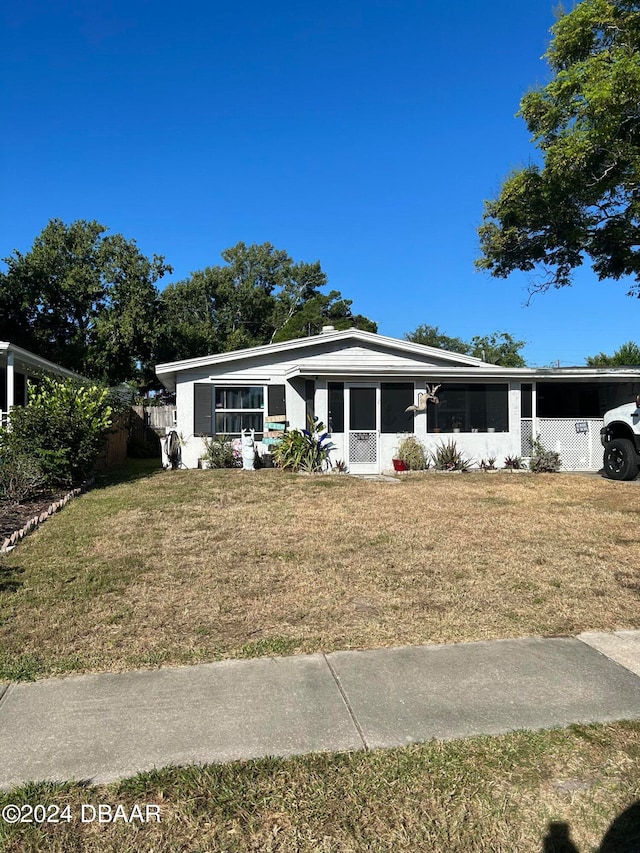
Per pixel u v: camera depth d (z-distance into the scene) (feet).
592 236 51.16
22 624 14.70
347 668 12.46
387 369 46.65
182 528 25.61
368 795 8.50
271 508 30.53
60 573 18.88
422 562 20.48
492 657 13.01
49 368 53.52
